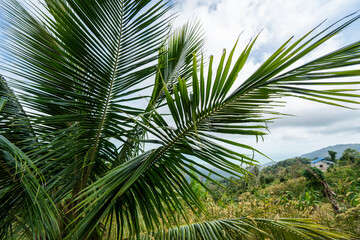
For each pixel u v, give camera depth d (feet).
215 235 5.04
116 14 4.96
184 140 4.05
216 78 3.47
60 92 4.81
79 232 3.96
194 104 3.51
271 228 5.77
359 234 6.73
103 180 3.63
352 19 2.60
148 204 4.35
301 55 3.06
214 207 8.59
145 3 5.16
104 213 3.82
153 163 4.44
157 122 4.19
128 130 5.95
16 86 4.42
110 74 5.05
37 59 4.41
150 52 5.55
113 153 5.92
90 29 4.57
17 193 4.43
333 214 8.55
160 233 4.75
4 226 4.45
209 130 3.88
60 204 5.26
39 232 3.77
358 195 9.36
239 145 3.64
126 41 5.09
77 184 5.43
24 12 5.32
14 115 5.02
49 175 5.33
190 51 8.17
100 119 5.21
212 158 3.91
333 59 2.83
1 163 4.20
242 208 8.55
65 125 5.80
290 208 10.23
